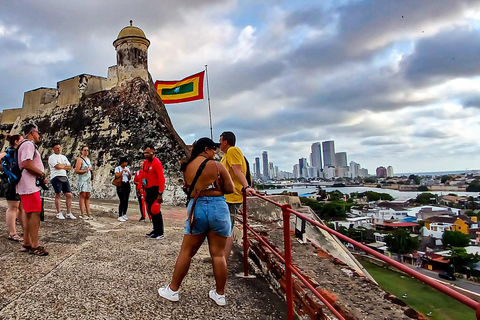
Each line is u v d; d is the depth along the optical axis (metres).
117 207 10.40
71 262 4.25
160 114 14.13
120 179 8.03
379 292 3.03
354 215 60.78
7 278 3.49
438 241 41.41
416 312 2.63
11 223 5.01
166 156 12.69
